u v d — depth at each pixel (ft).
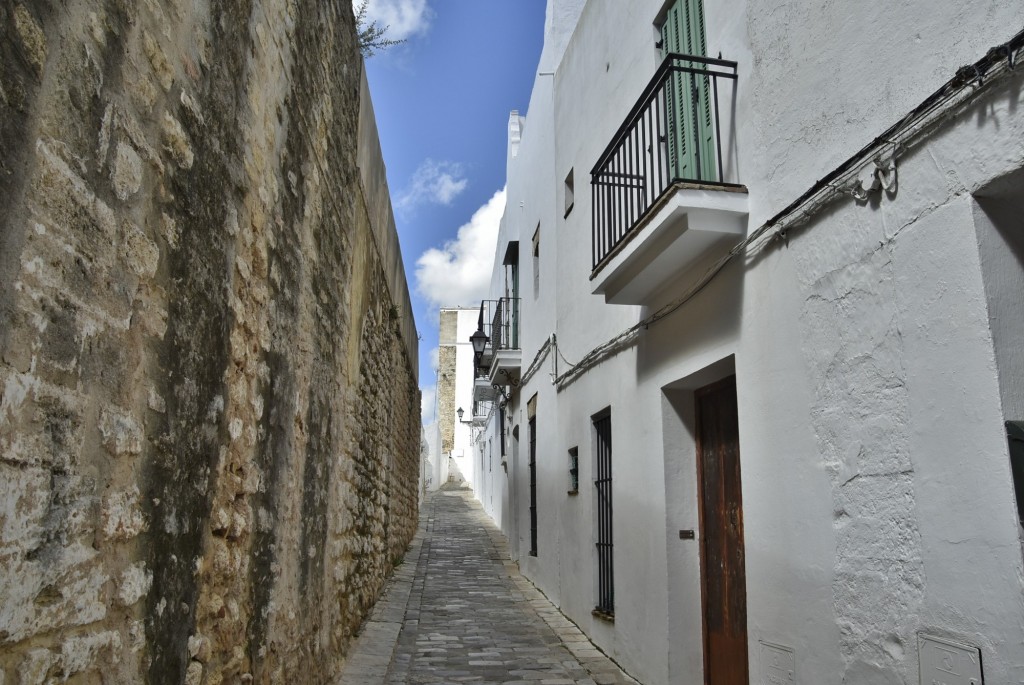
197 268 8.87
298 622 14.32
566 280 28.76
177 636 8.42
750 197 13.74
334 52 17.26
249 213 10.88
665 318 17.80
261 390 11.71
